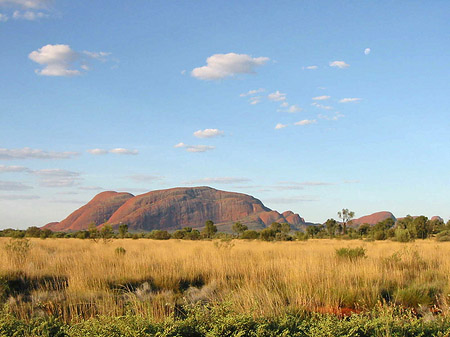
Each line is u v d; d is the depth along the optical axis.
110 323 6.39
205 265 14.09
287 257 18.42
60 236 73.31
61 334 6.75
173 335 6.30
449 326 6.74
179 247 27.94
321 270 12.17
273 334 6.46
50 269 13.74
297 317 7.81
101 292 10.23
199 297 10.04
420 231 64.44
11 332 6.50
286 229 107.31
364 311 8.59
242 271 13.48
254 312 7.59
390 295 10.18
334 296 9.39
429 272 12.88
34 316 8.15
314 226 106.44
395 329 6.57
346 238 77.38
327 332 6.33
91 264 14.22
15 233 49.19
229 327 6.54
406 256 16.30
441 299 9.52
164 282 11.75
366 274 11.40
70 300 9.28
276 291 9.87
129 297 9.73
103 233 38.97
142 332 6.06
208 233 100.38
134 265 13.58
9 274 12.20
